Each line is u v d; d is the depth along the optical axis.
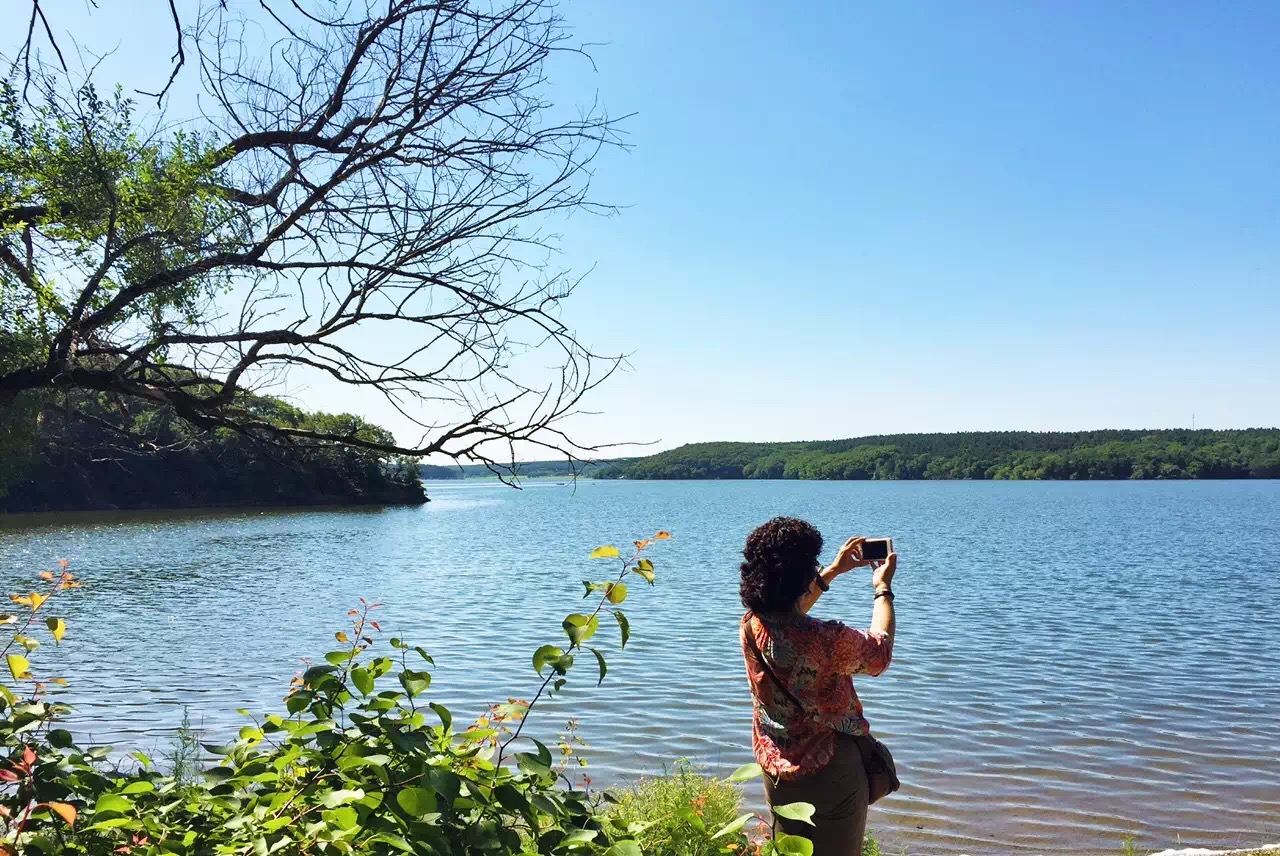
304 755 2.40
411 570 36.19
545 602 25.89
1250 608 24.05
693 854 2.66
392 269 2.98
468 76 3.21
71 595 27.38
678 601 25.59
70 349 2.99
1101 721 12.13
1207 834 8.23
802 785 3.07
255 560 39.97
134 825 2.30
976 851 7.85
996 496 140.88
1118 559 40.34
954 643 18.48
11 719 2.57
